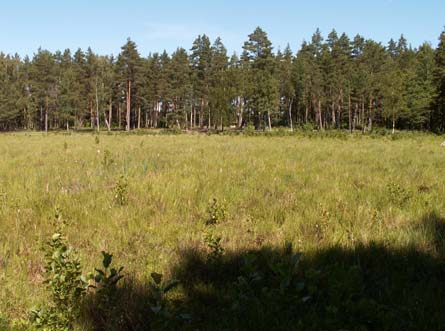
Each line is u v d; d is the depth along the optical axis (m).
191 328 3.22
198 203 7.25
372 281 4.21
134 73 67.62
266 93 62.28
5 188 8.20
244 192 8.02
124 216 6.25
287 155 15.23
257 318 3.34
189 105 74.50
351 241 5.20
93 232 5.59
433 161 13.61
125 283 3.98
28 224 5.91
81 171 10.45
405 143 24.70
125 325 3.45
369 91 60.81
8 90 72.31
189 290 4.00
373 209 6.60
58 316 3.27
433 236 5.26
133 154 14.94
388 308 3.50
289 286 3.73
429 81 61.41
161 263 4.59
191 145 21.20
